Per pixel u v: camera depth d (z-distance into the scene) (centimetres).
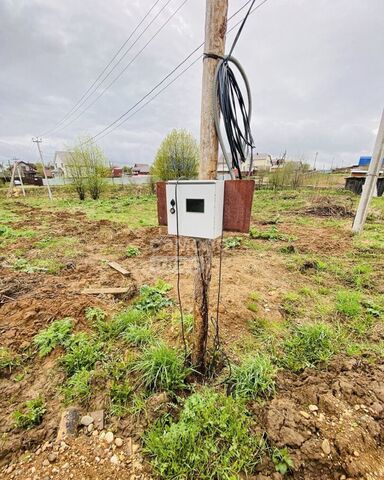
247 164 201
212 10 133
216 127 147
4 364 197
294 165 1914
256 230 662
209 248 166
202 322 180
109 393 173
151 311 278
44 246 567
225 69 146
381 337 238
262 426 147
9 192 2077
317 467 126
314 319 270
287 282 362
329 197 1242
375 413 154
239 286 341
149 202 1461
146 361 187
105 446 142
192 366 191
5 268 424
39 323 251
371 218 792
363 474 123
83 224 832
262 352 216
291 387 178
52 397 174
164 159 1823
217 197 144
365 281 358
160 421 152
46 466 133
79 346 214
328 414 153
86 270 422
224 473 124
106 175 1817
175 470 126
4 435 147
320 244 541
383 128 539
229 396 162
